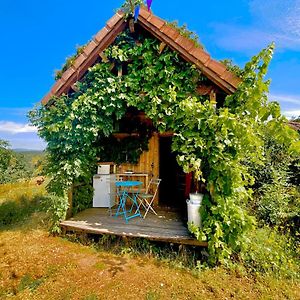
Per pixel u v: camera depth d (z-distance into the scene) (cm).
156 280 346
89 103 462
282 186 621
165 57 427
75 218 561
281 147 679
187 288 328
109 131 511
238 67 441
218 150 379
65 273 365
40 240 490
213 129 382
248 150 386
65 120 457
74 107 454
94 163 699
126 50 455
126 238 444
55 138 489
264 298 310
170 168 993
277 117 353
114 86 453
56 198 509
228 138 388
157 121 441
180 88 428
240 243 386
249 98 370
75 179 593
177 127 415
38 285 337
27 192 904
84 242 476
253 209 588
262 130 394
